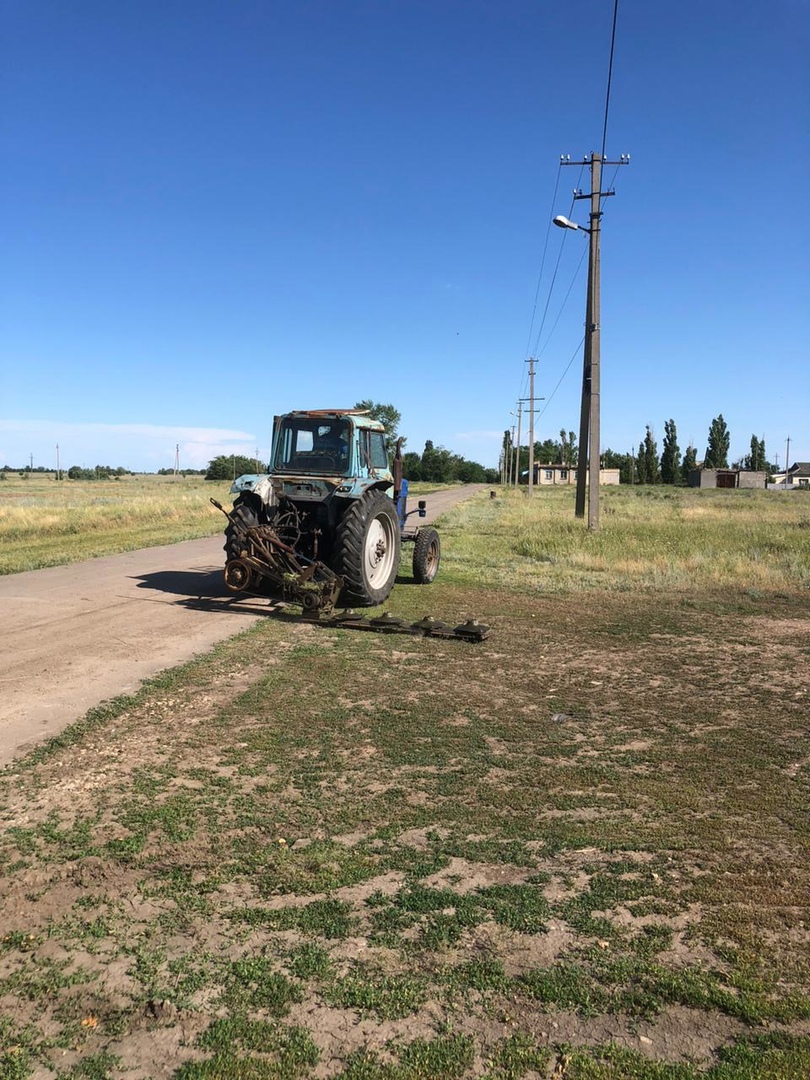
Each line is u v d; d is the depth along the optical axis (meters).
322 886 3.17
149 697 5.67
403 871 3.30
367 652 7.25
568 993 2.52
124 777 4.23
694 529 22.06
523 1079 2.17
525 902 3.06
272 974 2.60
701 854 3.49
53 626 8.02
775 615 9.67
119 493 49.91
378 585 9.81
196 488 59.94
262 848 3.48
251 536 8.86
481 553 16.34
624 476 121.12
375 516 9.70
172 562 13.48
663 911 3.01
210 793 4.05
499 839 3.62
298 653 7.13
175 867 3.30
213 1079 2.16
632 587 11.84
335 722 5.24
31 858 3.35
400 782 4.26
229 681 6.17
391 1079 2.16
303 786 4.18
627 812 3.94
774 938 2.84
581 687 6.29
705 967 2.66
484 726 5.24
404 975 2.61
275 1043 2.29
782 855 3.49
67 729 4.94
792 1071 2.19
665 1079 2.16
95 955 2.70
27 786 4.09
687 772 4.49
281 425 9.99
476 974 2.61
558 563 14.57
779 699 6.01
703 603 10.49
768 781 4.37
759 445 130.00
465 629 7.86
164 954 2.71
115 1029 2.35
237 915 2.95
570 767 4.54
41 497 42.03
